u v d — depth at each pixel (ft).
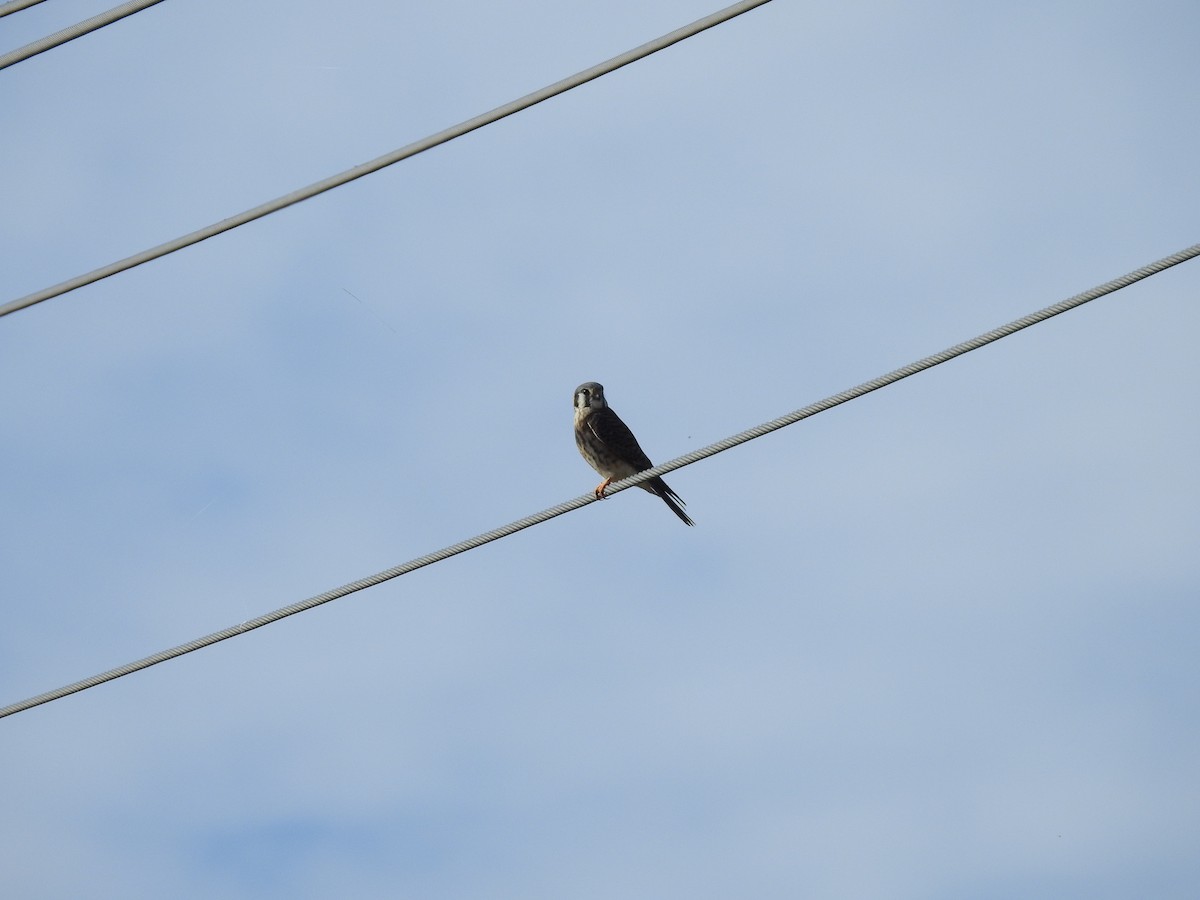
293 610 48.08
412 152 46.44
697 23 44.96
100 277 47.98
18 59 47.39
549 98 45.75
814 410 46.85
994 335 44.60
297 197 46.93
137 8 46.96
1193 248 42.83
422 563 48.16
